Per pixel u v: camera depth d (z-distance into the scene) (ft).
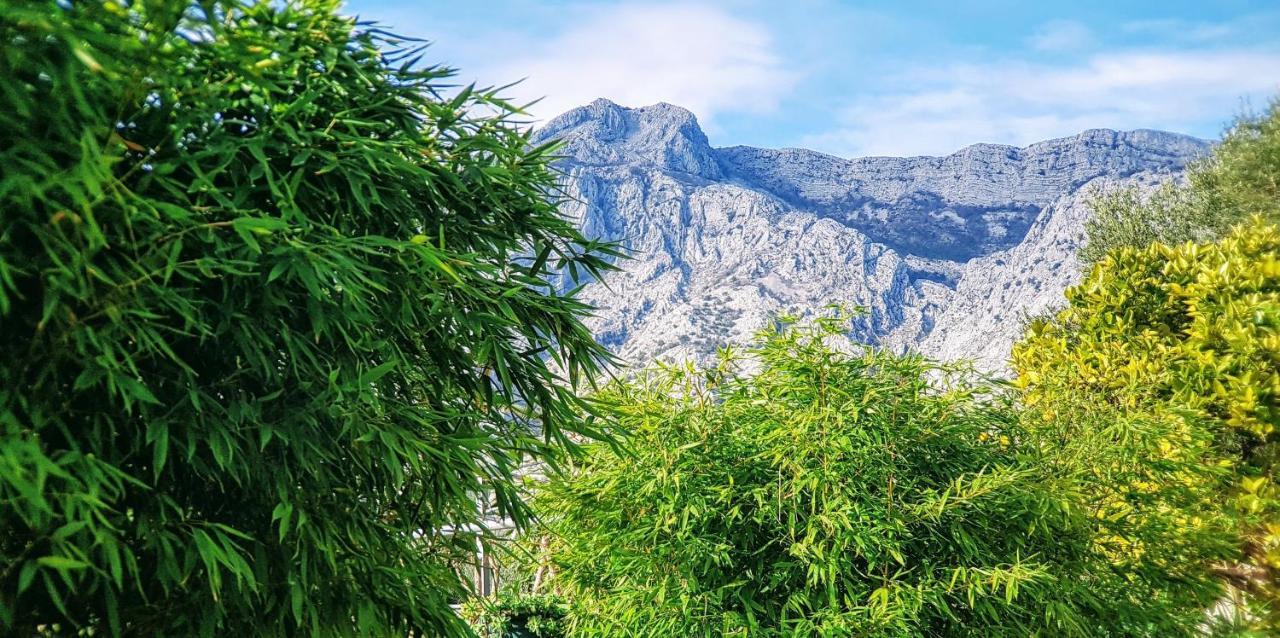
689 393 13.53
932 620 12.47
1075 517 12.75
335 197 8.39
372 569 8.80
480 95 9.70
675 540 12.46
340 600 8.63
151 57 6.68
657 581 12.56
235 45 7.38
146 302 7.03
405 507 9.80
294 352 7.78
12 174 6.13
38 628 7.52
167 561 7.28
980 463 13.29
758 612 12.49
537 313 10.30
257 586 8.08
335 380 7.91
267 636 8.20
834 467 12.25
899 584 11.89
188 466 7.98
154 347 7.31
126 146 7.07
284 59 7.99
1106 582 13.52
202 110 7.53
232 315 7.50
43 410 6.78
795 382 13.01
